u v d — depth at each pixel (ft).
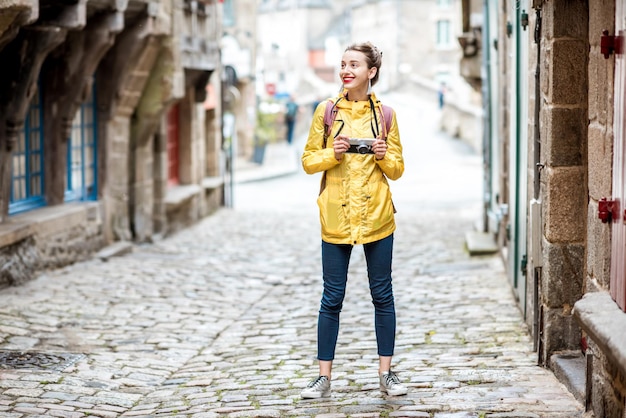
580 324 17.92
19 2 30.30
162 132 56.59
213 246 53.47
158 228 57.00
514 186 32.91
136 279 40.63
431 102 236.22
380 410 20.70
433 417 20.08
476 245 45.24
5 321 31.17
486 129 48.93
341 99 21.47
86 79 43.60
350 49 21.26
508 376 23.68
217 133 76.07
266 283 41.01
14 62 37.52
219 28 75.41
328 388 22.07
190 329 31.76
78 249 44.78
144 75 49.65
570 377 22.13
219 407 21.89
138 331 31.24
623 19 16.84
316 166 21.09
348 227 21.11
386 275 21.70
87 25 42.70
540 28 25.04
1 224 38.19
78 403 22.93
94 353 28.14
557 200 23.70
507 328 29.22
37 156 44.27
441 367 24.84
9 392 23.65
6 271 36.86
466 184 105.50
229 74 79.61
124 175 50.88
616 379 18.07
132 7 46.03
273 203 90.27
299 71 338.95
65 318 32.45
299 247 53.06
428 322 30.73
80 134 47.60
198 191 66.49
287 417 20.56
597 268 19.26
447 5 281.95
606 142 18.49
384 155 21.07
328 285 21.68
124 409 22.63
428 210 79.00
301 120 189.57
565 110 23.36
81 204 46.34
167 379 25.75
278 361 26.71
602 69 18.85
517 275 32.17
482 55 52.16
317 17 344.28
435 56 282.97
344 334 29.68
